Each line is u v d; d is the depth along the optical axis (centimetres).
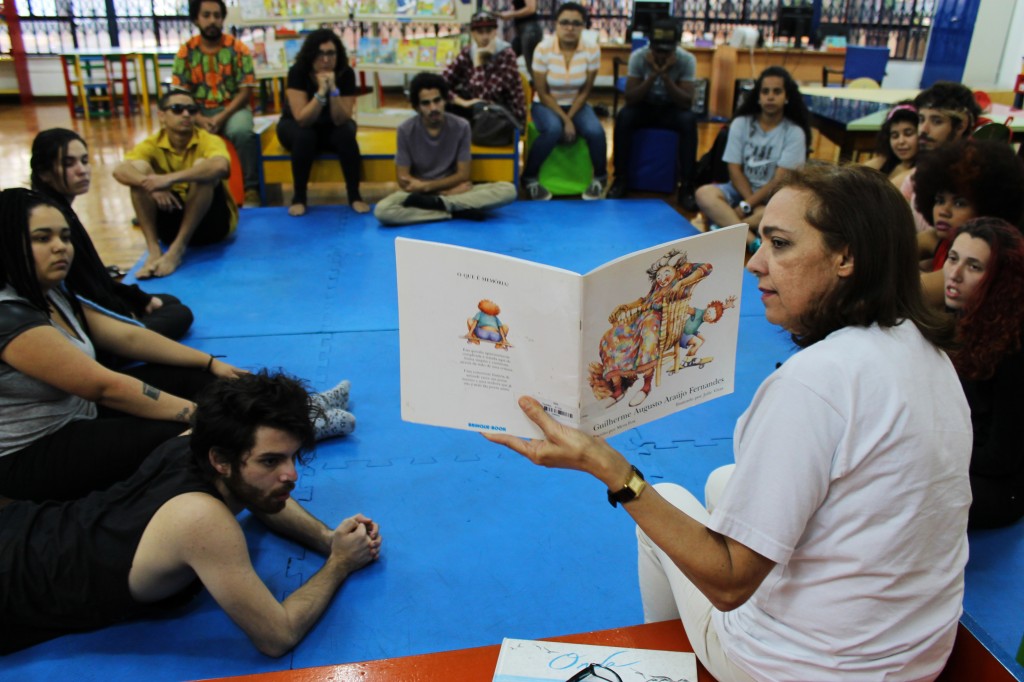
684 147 584
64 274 212
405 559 213
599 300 125
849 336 109
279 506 178
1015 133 499
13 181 586
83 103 894
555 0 986
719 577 108
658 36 560
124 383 215
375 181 550
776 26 883
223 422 165
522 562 213
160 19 982
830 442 104
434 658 148
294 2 601
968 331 202
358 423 279
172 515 165
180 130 418
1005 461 210
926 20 994
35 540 176
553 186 589
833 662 113
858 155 519
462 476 250
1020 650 173
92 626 184
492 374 134
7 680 172
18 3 942
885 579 108
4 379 204
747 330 354
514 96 567
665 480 250
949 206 268
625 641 149
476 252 128
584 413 131
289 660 180
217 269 421
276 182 538
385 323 359
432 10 607
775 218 112
